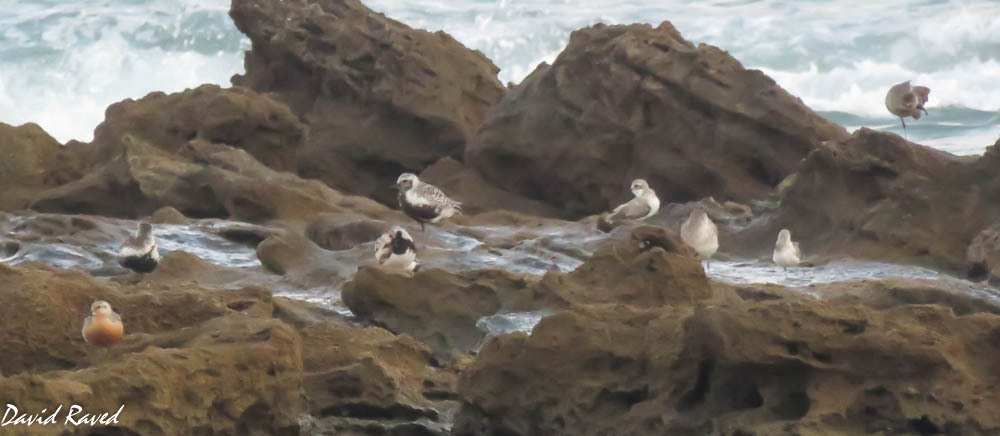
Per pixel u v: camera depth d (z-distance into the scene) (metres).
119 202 23.12
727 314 10.01
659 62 24.73
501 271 14.20
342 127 28.19
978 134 32.28
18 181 24.33
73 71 42.84
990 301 14.70
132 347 10.76
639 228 15.37
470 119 28.16
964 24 39.56
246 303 13.72
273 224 20.77
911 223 18.84
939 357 9.78
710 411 10.06
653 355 10.41
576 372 10.67
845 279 17.08
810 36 40.22
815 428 9.62
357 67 28.48
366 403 11.14
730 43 40.50
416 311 13.89
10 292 11.59
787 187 20.41
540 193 25.77
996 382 9.91
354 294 14.09
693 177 24.20
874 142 19.44
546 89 25.80
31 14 45.66
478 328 13.56
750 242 19.97
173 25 44.50
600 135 24.92
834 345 9.89
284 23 29.77
